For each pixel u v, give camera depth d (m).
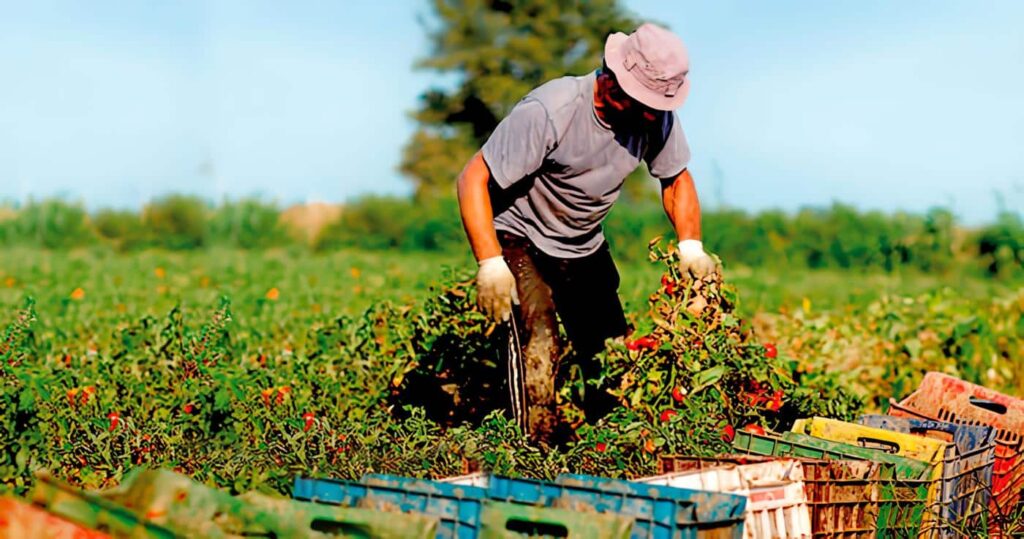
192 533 7.71
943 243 54.28
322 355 19.91
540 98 13.80
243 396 15.52
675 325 14.62
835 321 25.45
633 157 14.32
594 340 15.45
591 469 12.59
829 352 22.20
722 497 8.86
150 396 16.58
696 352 14.50
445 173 120.31
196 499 8.17
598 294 15.19
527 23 120.62
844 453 11.78
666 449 12.98
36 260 59.31
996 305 26.62
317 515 8.37
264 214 80.19
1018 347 23.19
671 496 9.16
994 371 22.05
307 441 13.23
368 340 19.20
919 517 11.48
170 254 71.62
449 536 8.80
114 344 22.30
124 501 8.17
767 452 12.34
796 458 10.73
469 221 13.83
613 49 13.72
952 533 11.94
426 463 12.51
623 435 13.08
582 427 14.09
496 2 121.00
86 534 7.51
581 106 13.82
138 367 18.61
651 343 14.68
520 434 13.23
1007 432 14.32
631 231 60.88
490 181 14.34
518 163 13.72
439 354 16.78
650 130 14.47
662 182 15.11
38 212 74.81
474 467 12.43
